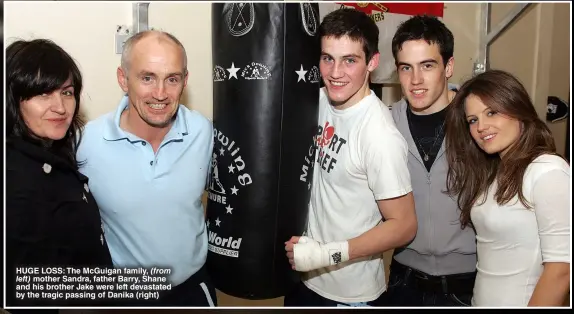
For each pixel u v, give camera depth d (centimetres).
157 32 104
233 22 107
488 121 103
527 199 98
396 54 121
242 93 108
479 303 109
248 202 112
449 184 118
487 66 190
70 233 106
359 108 110
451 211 121
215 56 113
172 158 109
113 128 107
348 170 110
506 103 100
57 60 100
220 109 113
